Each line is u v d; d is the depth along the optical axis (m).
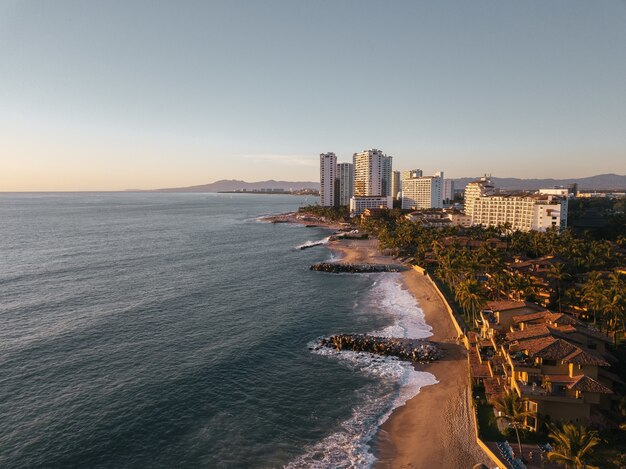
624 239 150.12
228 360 70.75
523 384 48.78
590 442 36.50
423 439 49.50
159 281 124.88
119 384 62.12
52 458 46.34
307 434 51.34
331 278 131.62
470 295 80.12
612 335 69.62
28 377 63.50
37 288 113.69
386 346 73.88
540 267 106.75
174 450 48.19
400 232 187.25
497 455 43.84
